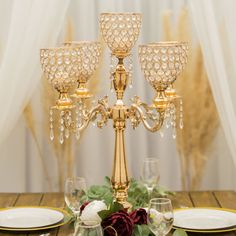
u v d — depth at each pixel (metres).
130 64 2.24
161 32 3.96
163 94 2.13
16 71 3.24
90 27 3.94
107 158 4.02
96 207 2.02
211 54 3.29
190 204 2.73
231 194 2.92
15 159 3.99
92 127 3.95
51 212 2.51
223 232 2.29
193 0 3.29
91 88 3.90
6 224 2.38
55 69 2.14
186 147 4.00
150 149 4.09
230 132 3.29
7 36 3.34
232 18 3.33
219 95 3.30
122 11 3.94
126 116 2.19
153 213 1.94
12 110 3.30
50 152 4.02
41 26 3.24
